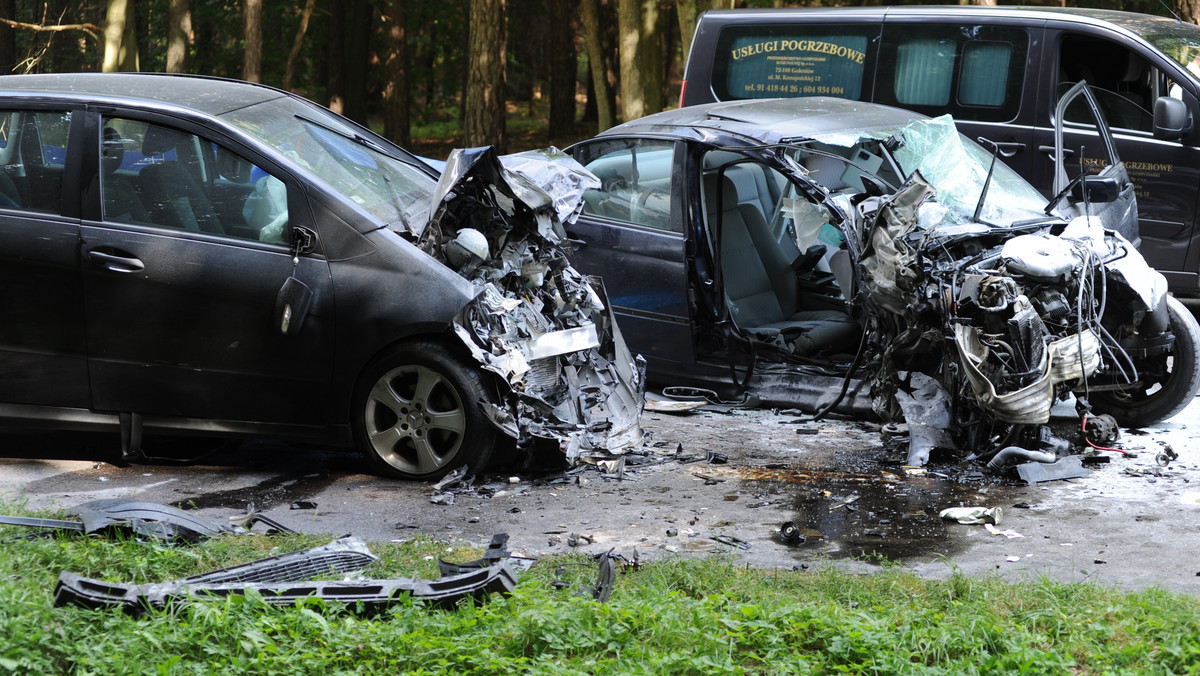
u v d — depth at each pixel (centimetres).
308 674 532
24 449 1014
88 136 917
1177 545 772
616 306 1203
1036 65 1491
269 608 576
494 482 933
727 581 675
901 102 1594
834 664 553
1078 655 563
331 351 914
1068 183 1130
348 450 1032
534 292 999
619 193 1211
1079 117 1473
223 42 4434
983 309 926
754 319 1223
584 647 558
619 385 1027
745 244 1233
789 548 780
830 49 1647
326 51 4638
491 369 884
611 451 977
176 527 729
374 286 902
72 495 889
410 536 802
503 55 3225
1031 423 919
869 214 1017
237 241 909
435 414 917
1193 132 1391
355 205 917
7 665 498
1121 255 1010
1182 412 1145
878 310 1007
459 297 892
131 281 906
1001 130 1515
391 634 556
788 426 1091
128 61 3369
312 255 908
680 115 1249
